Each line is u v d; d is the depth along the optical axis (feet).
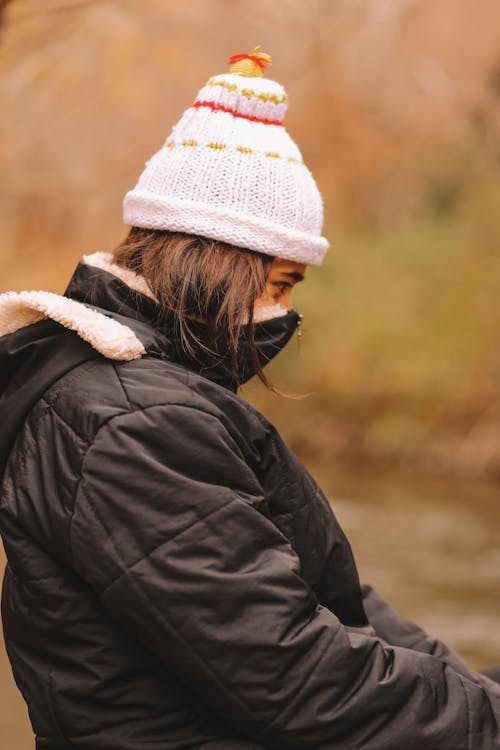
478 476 37.55
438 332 40.40
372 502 31.35
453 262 41.88
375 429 39.83
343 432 40.73
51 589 5.87
